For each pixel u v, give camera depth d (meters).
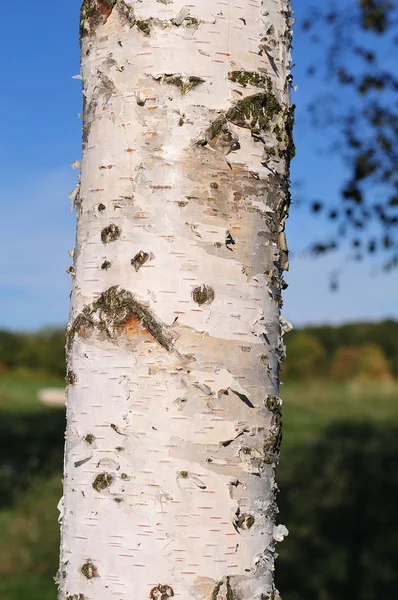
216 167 1.15
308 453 6.17
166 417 1.13
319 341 13.49
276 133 1.20
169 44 1.16
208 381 1.14
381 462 5.71
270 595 1.18
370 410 8.45
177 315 1.13
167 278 1.14
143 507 1.13
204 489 1.13
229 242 1.15
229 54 1.17
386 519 4.64
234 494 1.14
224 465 1.14
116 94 1.17
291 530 4.61
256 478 1.16
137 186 1.15
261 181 1.18
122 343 1.14
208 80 1.16
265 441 1.17
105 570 1.14
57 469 5.91
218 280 1.15
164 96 1.15
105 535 1.14
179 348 1.13
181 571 1.12
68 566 1.17
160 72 1.15
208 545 1.13
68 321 1.22
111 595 1.13
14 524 4.57
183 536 1.12
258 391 1.17
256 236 1.17
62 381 13.54
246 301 1.16
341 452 6.06
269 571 1.18
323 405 8.91
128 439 1.13
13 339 14.11
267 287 1.18
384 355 13.18
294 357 13.15
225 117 1.16
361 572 4.00
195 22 1.16
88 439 1.16
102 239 1.17
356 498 4.95
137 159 1.16
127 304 1.14
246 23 1.18
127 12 1.17
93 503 1.15
